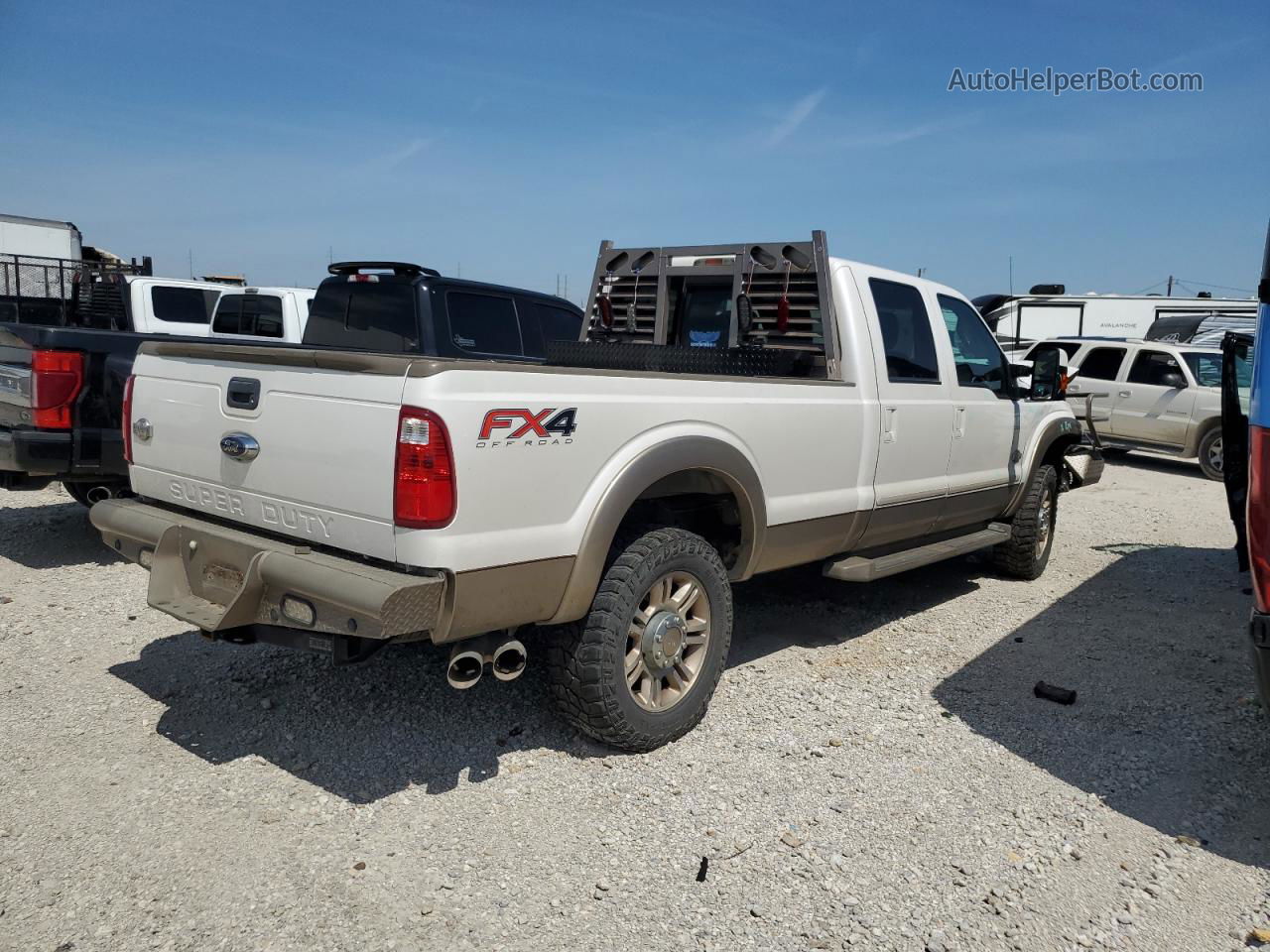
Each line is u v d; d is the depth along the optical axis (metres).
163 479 4.27
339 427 3.44
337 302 8.13
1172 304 20.11
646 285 6.15
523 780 3.81
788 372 5.23
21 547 7.12
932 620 6.12
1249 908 3.14
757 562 4.63
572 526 3.65
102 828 3.37
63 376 6.41
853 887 3.20
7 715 4.23
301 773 3.82
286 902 3.00
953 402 5.92
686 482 4.31
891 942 2.92
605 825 3.52
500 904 3.04
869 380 5.21
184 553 3.94
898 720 4.52
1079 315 20.70
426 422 3.22
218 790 3.66
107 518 4.31
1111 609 6.48
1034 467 6.95
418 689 4.65
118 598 5.98
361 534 3.40
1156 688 5.00
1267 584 3.50
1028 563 7.11
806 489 4.84
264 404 3.71
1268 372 3.53
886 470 5.38
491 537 3.39
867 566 5.29
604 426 3.75
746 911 3.05
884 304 5.52
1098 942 2.96
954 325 6.26
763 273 5.52
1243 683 5.09
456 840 3.38
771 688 4.86
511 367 3.45
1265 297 3.58
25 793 3.58
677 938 2.91
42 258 18.62
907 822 3.61
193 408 4.04
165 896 3.00
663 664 4.04
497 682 4.75
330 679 4.74
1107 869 3.34
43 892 3.00
